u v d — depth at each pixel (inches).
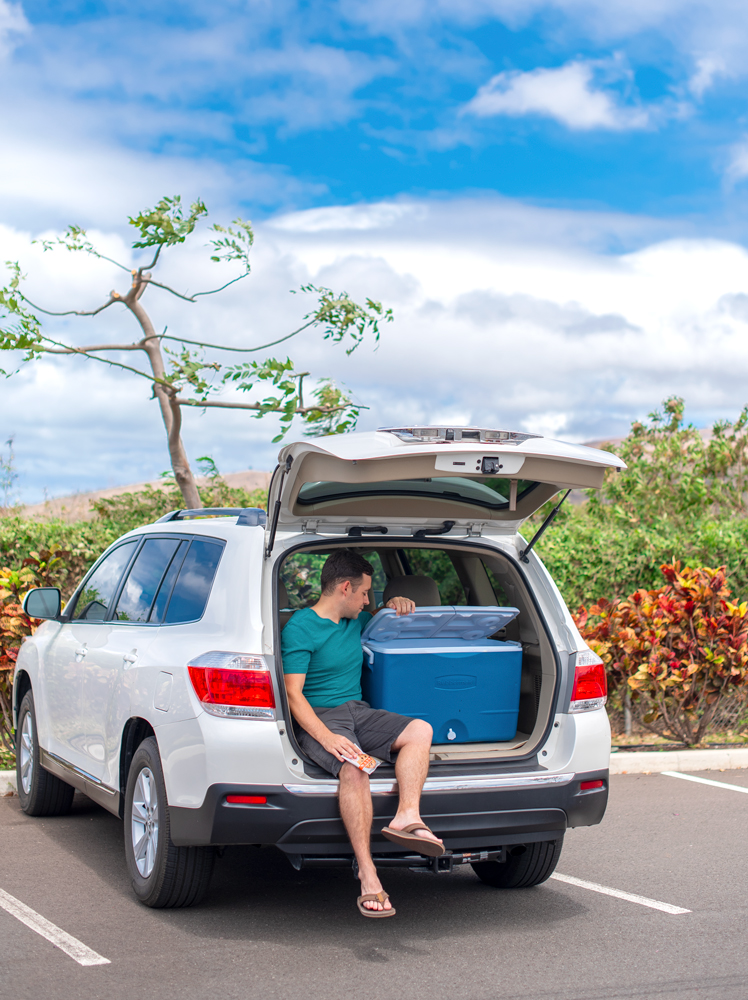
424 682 193.8
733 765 347.3
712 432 562.9
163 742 181.9
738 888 215.2
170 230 340.2
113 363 343.0
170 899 187.9
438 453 174.4
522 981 161.3
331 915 193.6
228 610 184.1
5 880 210.1
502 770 186.4
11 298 322.0
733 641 351.3
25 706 275.4
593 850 245.8
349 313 351.6
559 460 184.1
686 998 154.8
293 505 188.7
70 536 360.2
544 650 199.8
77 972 161.0
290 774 172.7
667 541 403.5
